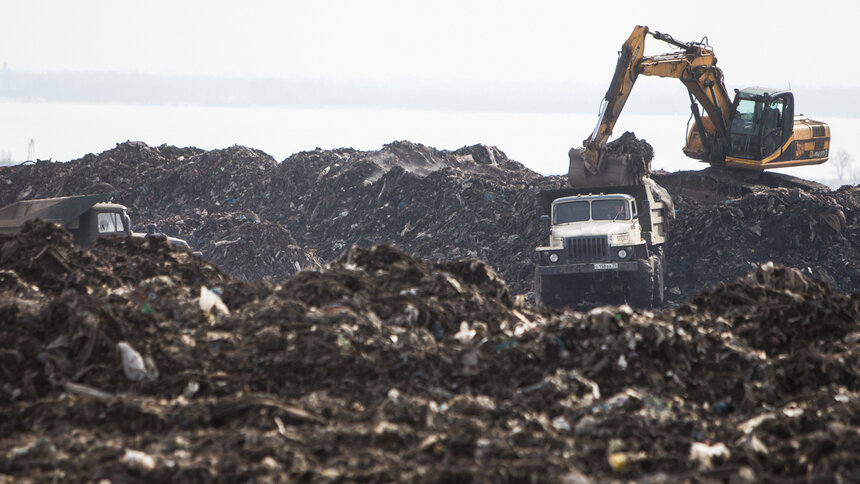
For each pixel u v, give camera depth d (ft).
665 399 115.85
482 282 163.63
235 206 433.89
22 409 106.52
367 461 91.20
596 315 132.77
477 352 125.59
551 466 88.89
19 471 90.38
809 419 102.42
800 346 135.23
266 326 130.00
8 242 166.09
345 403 110.93
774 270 159.53
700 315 144.46
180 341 124.98
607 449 95.86
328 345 123.34
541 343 128.98
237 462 90.63
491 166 465.88
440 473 86.17
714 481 85.81
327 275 151.84
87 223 245.04
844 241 281.95
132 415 104.63
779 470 90.17
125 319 125.59
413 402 108.27
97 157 497.05
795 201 293.23
